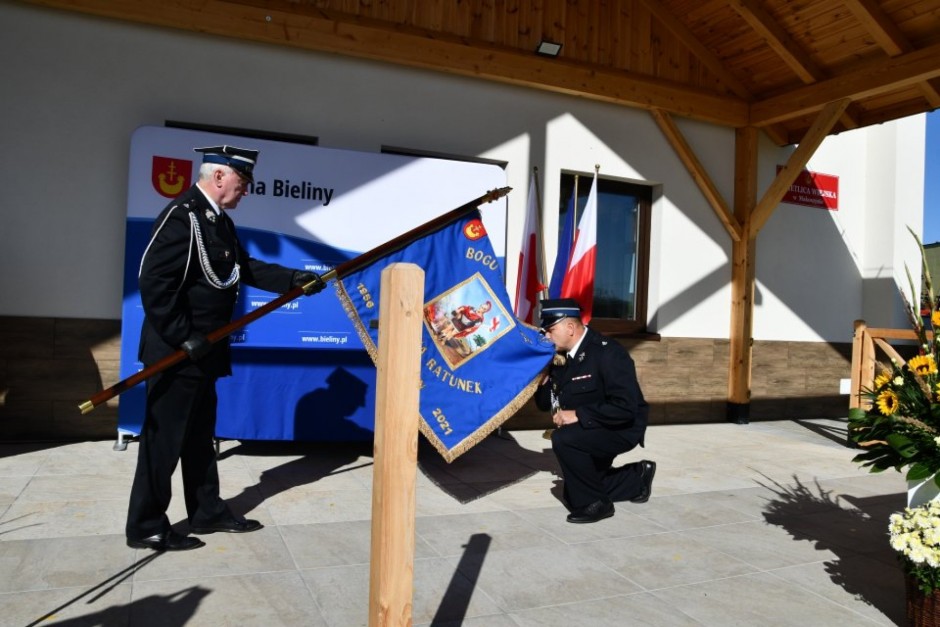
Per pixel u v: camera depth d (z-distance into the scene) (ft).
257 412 16.35
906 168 26.89
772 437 21.93
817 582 10.14
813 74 21.72
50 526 10.94
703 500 14.34
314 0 18.39
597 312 23.39
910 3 18.60
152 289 9.61
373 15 19.02
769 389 25.50
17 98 16.21
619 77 21.80
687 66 23.43
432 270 13.39
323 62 18.67
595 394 13.03
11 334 16.25
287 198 16.63
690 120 23.81
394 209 17.42
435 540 11.31
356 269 11.72
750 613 9.02
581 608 8.96
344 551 10.52
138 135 15.76
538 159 21.27
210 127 17.72
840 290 27.20
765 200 23.57
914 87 21.52
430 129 19.84
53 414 16.58
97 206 16.81
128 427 15.87
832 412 26.81
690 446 19.95
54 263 16.53
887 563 10.98
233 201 10.73
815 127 21.83
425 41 19.20
